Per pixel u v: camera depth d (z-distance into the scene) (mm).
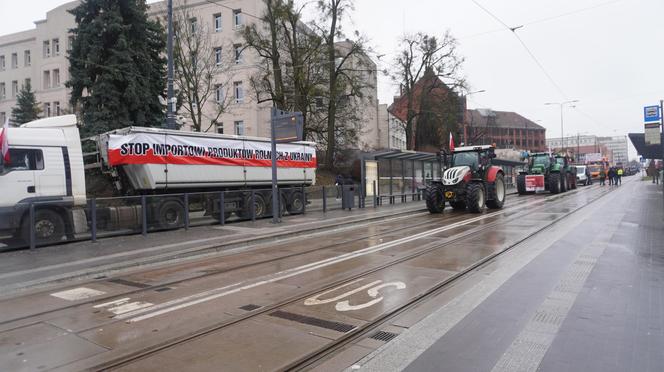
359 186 20719
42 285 7332
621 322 4789
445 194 18047
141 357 4230
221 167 15805
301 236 12766
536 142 112875
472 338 4473
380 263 8266
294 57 29141
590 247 9141
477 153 19031
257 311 5566
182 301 6141
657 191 28641
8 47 52188
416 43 38000
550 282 6504
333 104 30703
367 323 5027
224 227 13828
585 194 28156
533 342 4312
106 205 11562
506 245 9688
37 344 4629
